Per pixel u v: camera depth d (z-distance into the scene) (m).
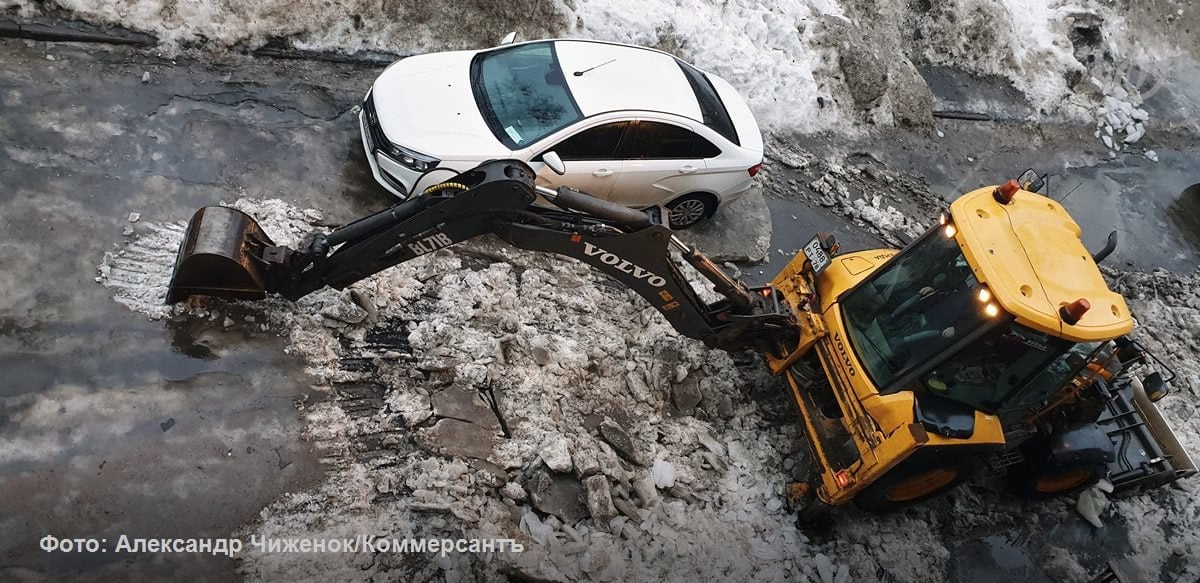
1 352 5.82
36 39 8.16
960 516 8.04
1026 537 8.11
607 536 6.32
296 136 8.47
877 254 7.87
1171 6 16.83
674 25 11.34
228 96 8.59
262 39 9.13
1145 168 14.52
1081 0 16.02
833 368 6.92
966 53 14.66
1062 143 14.33
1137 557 8.29
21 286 6.22
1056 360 6.52
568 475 6.56
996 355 6.23
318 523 5.68
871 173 11.95
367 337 6.88
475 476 6.21
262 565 5.38
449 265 7.66
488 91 8.27
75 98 7.80
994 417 6.66
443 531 5.90
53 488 5.32
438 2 9.98
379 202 8.28
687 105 8.62
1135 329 10.72
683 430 7.48
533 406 6.84
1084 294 6.04
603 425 6.97
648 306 8.34
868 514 7.62
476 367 6.82
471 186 6.00
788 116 11.97
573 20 10.74
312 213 7.82
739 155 8.92
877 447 6.37
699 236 9.55
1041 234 6.30
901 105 13.00
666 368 7.80
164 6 8.70
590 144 8.10
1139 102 15.72
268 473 5.81
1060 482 8.00
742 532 6.94
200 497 5.55
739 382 8.12
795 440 7.86
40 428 5.54
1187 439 9.46
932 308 6.42
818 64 12.29
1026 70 14.98
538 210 6.30
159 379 6.02
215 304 6.53
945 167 12.83
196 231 6.25
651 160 8.45
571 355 7.33
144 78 8.30
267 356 6.43
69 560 5.07
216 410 6.00
